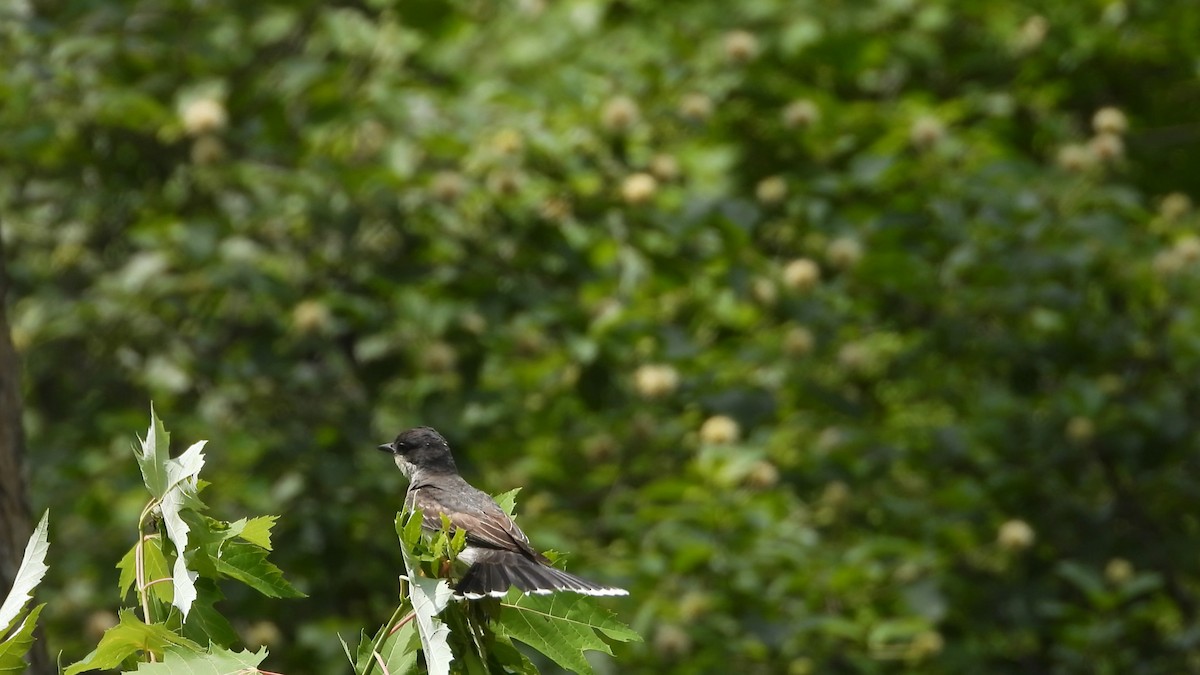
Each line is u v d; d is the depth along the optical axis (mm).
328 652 11953
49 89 13086
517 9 16438
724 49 14562
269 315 13281
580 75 13977
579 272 12992
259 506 12250
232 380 13188
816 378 14148
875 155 13883
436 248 13039
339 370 13453
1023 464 14180
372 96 13242
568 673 11430
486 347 13016
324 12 15164
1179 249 13906
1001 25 16125
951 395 15258
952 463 14125
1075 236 13719
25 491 7402
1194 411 14297
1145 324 14516
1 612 4637
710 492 12297
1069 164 14031
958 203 13578
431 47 15797
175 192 14484
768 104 14758
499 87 13664
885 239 13602
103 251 15141
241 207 14156
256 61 15164
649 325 12852
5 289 7617
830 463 13477
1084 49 16234
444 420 12656
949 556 13711
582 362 12875
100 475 13211
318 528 11961
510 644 5184
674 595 12180
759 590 12273
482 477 13062
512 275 13062
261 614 12219
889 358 14836
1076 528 14102
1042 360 14008
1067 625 13086
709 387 13133
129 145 14297
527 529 12336
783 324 13977
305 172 13023
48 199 14492
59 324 13664
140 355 13938
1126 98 17578
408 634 4742
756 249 14203
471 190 12797
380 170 12602
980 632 13555
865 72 16328
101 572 12922
